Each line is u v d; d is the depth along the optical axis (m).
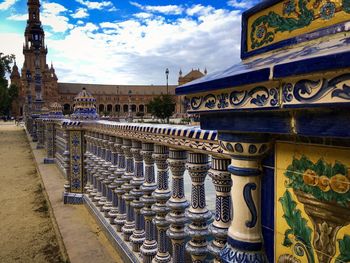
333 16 1.07
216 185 1.98
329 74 0.88
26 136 32.59
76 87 106.75
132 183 3.55
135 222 3.64
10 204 7.26
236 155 1.42
